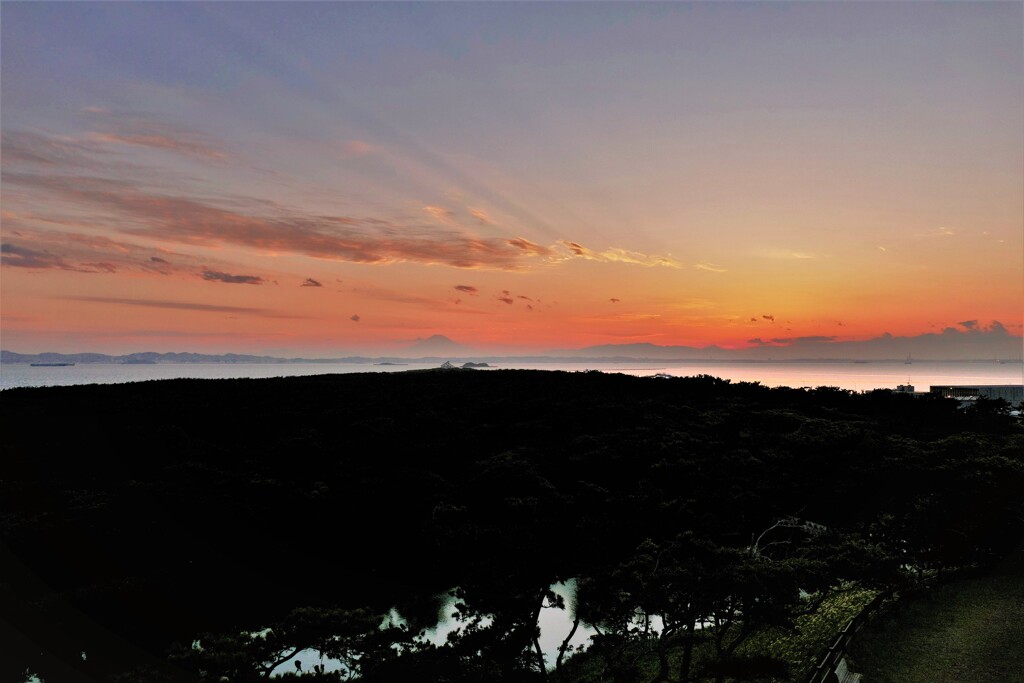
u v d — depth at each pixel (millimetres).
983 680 18156
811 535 33656
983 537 30172
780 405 58562
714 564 21766
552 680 24203
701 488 38250
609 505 34656
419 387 61281
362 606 32281
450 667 20344
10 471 36344
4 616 23422
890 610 24688
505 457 40656
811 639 23969
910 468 35688
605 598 21703
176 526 32875
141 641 26391
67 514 32031
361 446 44812
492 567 23672
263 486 37312
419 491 38844
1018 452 39406
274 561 33406
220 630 28797
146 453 40719
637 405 55562
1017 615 23062
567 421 51156
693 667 23562
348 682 20688
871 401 60625
